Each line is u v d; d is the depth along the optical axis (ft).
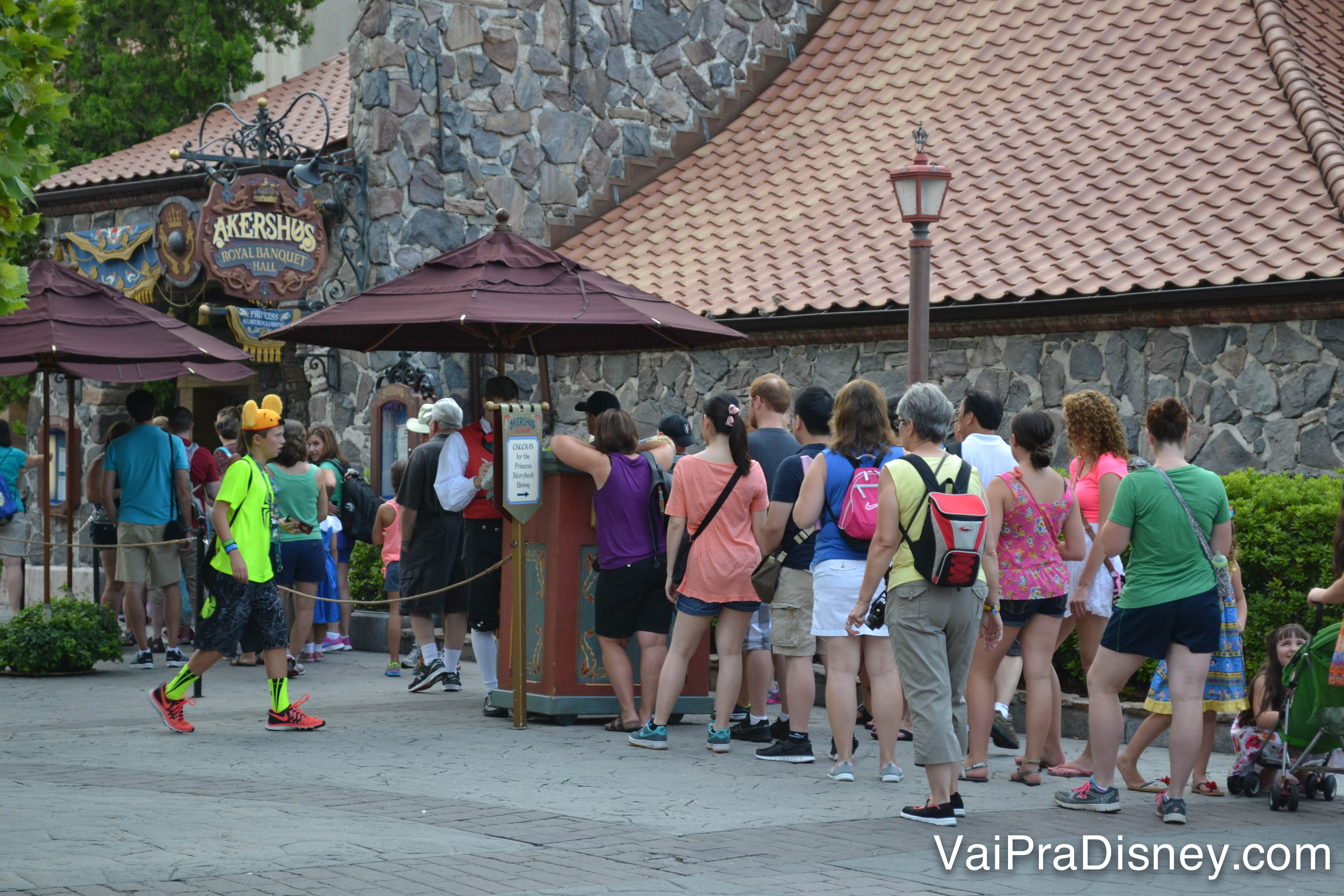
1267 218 37.22
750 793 22.74
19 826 19.02
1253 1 46.44
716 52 57.26
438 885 16.49
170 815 20.10
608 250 51.78
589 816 20.74
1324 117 39.91
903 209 31.53
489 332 33.22
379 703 33.35
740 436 26.58
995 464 25.29
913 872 17.71
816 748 27.61
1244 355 36.01
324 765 24.81
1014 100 49.08
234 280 45.98
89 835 18.58
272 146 49.96
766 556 25.55
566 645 29.76
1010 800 22.77
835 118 54.24
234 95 70.44
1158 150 42.52
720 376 47.37
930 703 20.51
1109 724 21.74
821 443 25.55
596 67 54.24
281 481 37.32
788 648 25.45
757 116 57.00
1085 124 45.68
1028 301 38.55
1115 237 39.50
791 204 50.19
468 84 51.26
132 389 62.64
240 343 46.50
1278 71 42.83
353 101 50.60
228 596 28.22
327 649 44.73
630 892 16.42
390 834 19.16
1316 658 22.40
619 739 28.07
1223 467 36.29
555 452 28.22
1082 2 52.06
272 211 46.68
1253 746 23.50
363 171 49.88
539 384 52.24
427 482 34.47
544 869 17.43
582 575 29.94
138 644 39.52
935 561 20.15
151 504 39.19
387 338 34.19
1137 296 36.65
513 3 52.19
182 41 68.18
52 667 37.60
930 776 20.62
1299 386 35.06
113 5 67.56
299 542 37.55
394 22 49.67
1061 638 25.89
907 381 42.57
